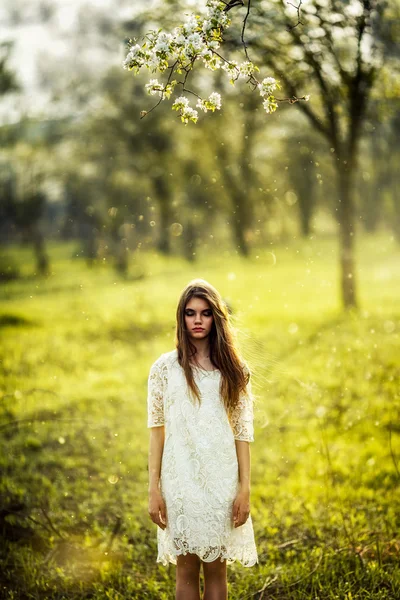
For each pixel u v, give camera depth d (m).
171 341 13.30
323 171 22.50
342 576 4.27
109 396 9.28
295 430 7.67
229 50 7.08
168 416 3.33
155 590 4.22
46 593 4.24
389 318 13.86
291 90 8.16
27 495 5.77
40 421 7.89
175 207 37.97
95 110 34.84
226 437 3.30
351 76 9.22
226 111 16.39
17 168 38.09
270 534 5.09
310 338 12.04
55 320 16.38
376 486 6.05
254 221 33.53
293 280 21.91
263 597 4.12
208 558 3.20
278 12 7.02
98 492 6.02
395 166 44.66
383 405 8.00
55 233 46.47
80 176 39.00
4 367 10.80
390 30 9.30
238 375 3.36
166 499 3.29
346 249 15.41
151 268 31.41
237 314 3.86
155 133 33.06
